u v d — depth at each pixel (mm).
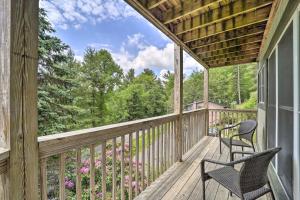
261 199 2531
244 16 3143
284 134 2184
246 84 21047
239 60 6004
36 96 1164
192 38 3711
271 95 3143
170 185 2906
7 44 1031
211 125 6848
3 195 1030
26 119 1115
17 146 1071
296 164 1712
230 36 3832
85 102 15055
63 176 1467
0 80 1048
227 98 21844
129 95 17906
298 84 1660
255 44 4578
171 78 26078
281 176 2291
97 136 1800
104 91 16984
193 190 2762
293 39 1782
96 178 3508
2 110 1043
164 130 3414
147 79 21797
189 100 24906
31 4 1130
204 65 6148
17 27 1059
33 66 1146
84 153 4820
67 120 8477
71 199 3184
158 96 20719
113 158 2070
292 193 1846
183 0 2689
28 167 1130
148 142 2848
